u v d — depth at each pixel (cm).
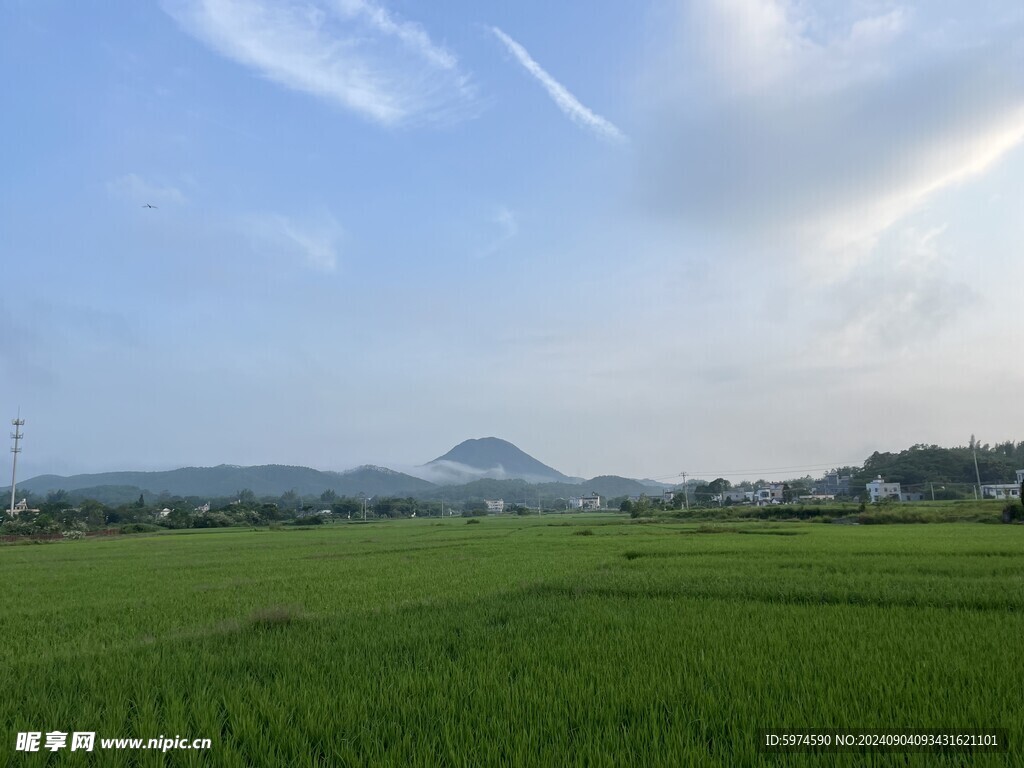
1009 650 693
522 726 497
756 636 796
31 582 1972
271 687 630
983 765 404
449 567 2103
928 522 4869
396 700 570
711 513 7088
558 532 4691
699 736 473
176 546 4000
